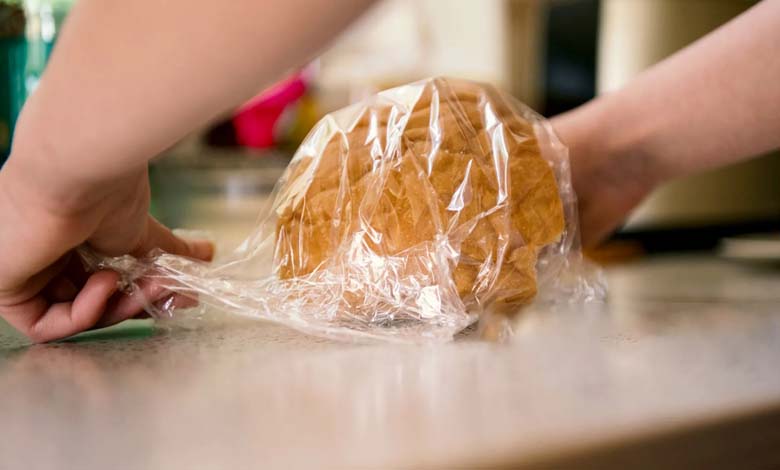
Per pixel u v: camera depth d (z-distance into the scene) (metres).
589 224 0.60
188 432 0.28
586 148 0.57
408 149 0.42
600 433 0.27
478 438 0.26
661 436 0.27
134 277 0.44
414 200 0.42
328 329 0.41
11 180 0.36
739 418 0.29
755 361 0.35
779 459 0.30
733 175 1.04
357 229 0.42
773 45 0.51
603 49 1.05
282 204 0.45
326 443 0.26
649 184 0.59
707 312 0.49
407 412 0.29
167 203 1.25
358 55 1.79
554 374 0.33
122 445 0.27
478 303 0.42
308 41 0.29
